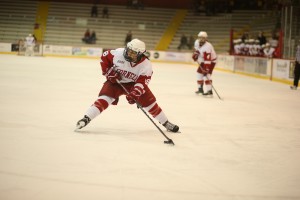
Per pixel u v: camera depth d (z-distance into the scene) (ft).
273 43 87.61
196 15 141.38
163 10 143.64
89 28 136.67
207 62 44.19
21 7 136.77
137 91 22.53
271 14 122.72
